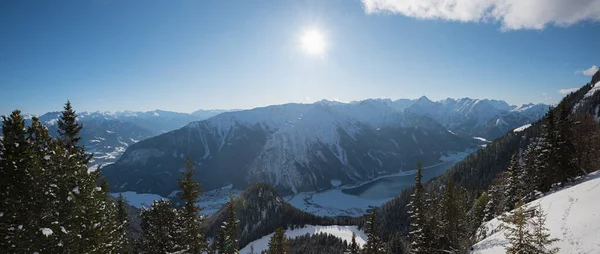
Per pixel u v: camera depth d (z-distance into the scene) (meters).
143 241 44.97
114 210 33.31
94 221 20.58
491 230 44.56
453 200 45.12
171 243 35.22
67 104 29.39
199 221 38.06
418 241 38.22
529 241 19.56
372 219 45.41
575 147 51.12
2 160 17.38
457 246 36.97
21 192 17.36
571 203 32.03
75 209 19.38
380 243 45.03
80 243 19.17
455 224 43.41
